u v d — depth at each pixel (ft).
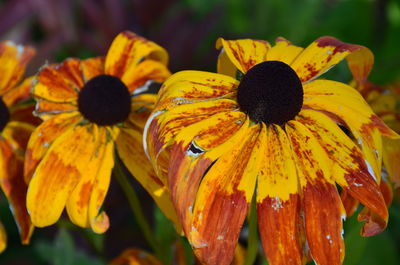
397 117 1.25
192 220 0.95
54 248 1.29
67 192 1.06
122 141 1.11
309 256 0.98
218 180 0.97
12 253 1.71
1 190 1.24
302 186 0.97
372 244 1.46
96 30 2.21
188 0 2.38
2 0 2.40
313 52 1.07
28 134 1.19
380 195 0.98
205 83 1.03
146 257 1.20
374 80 1.90
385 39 2.01
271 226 0.96
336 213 0.97
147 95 1.17
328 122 1.02
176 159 0.96
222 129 0.99
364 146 1.00
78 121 1.12
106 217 1.06
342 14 2.26
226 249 0.95
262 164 0.98
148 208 1.77
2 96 1.22
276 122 1.01
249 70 1.02
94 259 1.28
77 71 1.17
